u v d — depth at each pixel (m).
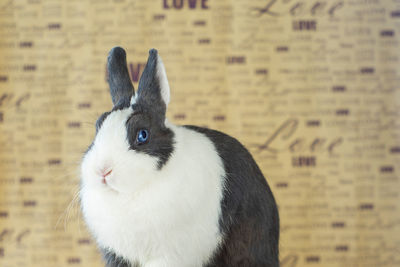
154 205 1.34
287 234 3.18
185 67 3.20
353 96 3.22
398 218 3.18
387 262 3.18
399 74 3.22
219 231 1.42
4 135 3.21
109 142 1.33
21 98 3.21
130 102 1.45
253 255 1.49
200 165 1.41
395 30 3.23
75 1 3.22
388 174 3.20
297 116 3.21
